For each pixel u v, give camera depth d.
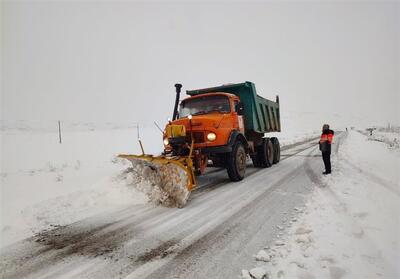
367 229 3.28
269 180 6.78
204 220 3.98
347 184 5.54
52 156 14.62
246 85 8.29
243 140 7.38
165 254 2.94
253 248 2.98
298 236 3.10
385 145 14.48
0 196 5.79
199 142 6.31
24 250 3.16
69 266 2.75
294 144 20.44
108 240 3.38
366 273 2.37
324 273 2.38
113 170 9.20
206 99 7.53
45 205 4.80
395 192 4.85
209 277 2.45
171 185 4.75
